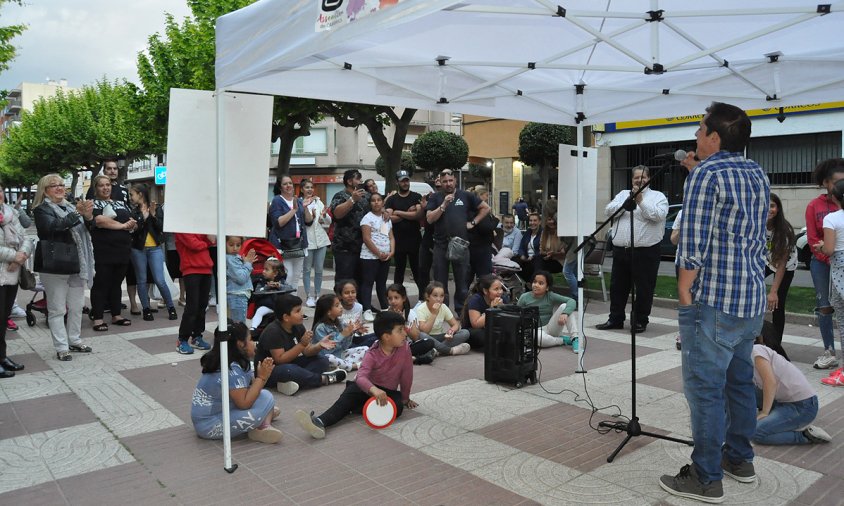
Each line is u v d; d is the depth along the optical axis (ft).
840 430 13.96
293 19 10.80
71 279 21.59
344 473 12.04
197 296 21.91
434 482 11.59
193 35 67.36
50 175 20.63
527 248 32.42
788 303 29.78
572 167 19.29
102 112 120.47
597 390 17.35
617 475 11.79
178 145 12.25
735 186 9.86
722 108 10.30
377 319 14.84
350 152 111.96
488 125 86.84
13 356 21.68
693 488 10.68
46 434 14.28
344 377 18.40
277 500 10.93
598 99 19.39
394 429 14.43
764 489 11.09
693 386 10.43
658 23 13.58
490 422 14.85
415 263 30.73
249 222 12.72
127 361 20.88
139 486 11.55
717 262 9.97
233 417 13.44
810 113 51.11
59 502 10.94
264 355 17.42
